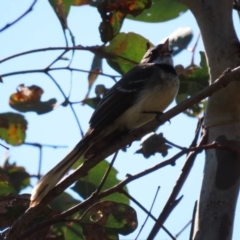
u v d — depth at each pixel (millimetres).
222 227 6680
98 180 9211
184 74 9789
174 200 7910
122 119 9328
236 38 7430
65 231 8133
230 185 6867
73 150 8312
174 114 6996
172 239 6453
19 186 9945
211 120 7254
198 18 7621
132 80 9586
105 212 7391
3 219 7590
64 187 7086
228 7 7543
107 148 7180
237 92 7121
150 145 7340
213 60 7430
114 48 9852
